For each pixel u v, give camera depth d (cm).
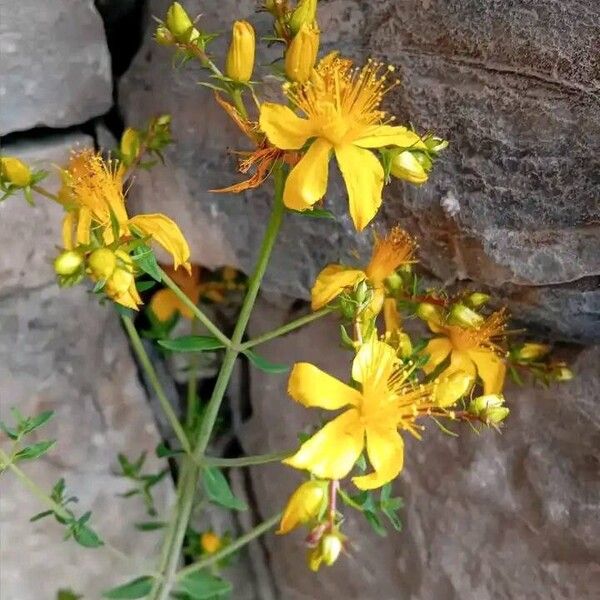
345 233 15
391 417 12
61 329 17
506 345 14
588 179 12
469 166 13
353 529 18
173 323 17
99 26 15
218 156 15
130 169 14
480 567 16
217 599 17
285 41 12
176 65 15
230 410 20
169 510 19
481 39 13
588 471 14
